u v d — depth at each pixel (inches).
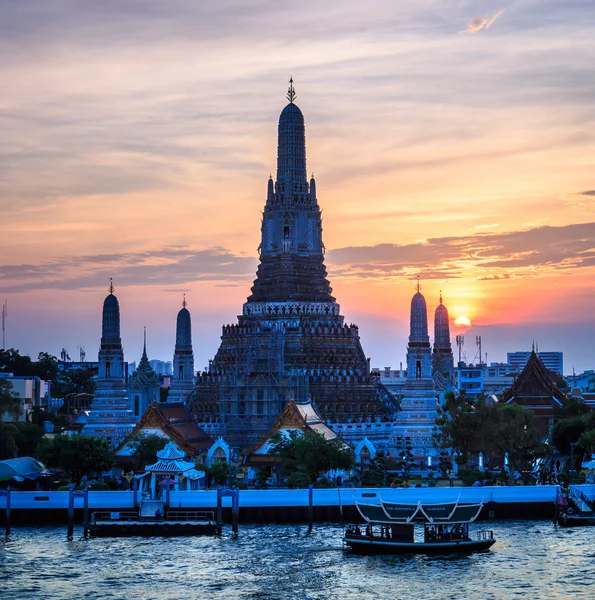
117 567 6811.0
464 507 7263.8
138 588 6353.3
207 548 7327.8
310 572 6673.2
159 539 7642.7
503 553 7111.2
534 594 6166.3
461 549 7126.0
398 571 6673.2
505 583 6387.8
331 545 7391.7
